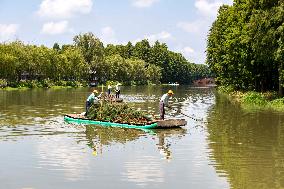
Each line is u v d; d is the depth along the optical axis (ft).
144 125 80.28
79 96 203.72
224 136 71.00
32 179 42.73
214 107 136.77
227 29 216.54
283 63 139.95
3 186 40.42
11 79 334.24
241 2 207.92
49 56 366.02
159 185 40.65
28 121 91.97
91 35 440.45
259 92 184.65
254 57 163.73
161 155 54.44
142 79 539.70
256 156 54.03
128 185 40.65
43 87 353.92
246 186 40.24
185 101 175.83
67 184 40.96
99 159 51.80
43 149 58.29
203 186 40.29
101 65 437.58
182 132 75.92
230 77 227.61
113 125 85.25
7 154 54.85
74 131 76.38
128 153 55.67
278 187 39.88
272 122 90.27
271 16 135.74
